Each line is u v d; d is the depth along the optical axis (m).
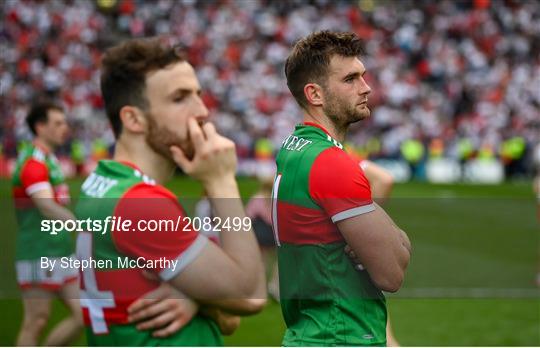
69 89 92.62
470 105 102.88
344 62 10.69
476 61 110.00
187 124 7.56
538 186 35.38
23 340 17.34
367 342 10.41
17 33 99.88
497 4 120.56
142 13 110.56
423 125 94.75
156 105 7.53
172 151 7.57
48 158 19.09
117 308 7.49
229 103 93.44
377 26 118.25
